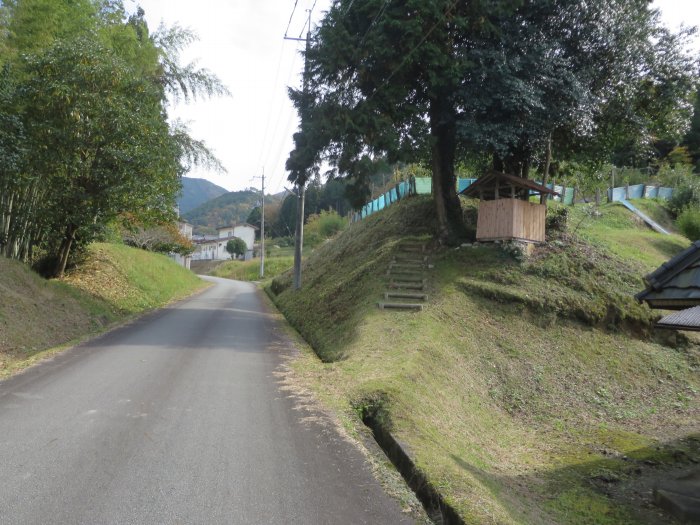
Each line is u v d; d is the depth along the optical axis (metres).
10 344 10.16
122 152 14.23
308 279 23.80
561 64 14.68
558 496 6.39
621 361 12.07
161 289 24.09
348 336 11.86
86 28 14.98
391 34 13.72
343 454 5.43
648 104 17.03
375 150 14.93
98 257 21.56
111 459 4.96
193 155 18.75
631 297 13.70
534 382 10.81
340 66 14.28
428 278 14.57
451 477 5.01
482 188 15.94
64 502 4.06
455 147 17.83
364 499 4.41
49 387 7.60
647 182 36.88
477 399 9.56
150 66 17.39
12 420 6.05
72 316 13.56
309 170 15.83
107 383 7.90
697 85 16.36
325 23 14.66
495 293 13.24
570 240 16.50
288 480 4.68
